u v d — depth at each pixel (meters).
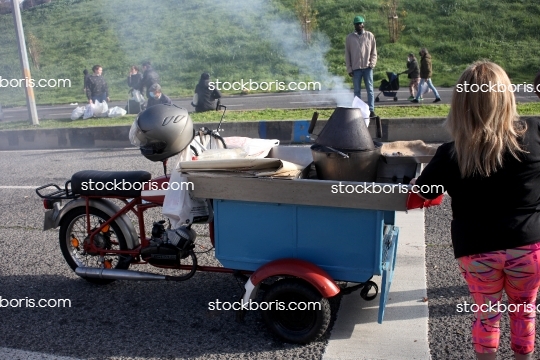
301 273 3.60
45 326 4.19
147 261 4.42
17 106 26.31
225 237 3.92
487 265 2.79
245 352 3.73
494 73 2.67
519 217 2.74
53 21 41.56
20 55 14.23
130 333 4.04
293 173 3.66
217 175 3.73
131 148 11.76
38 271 5.26
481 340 2.96
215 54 31.16
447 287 4.54
